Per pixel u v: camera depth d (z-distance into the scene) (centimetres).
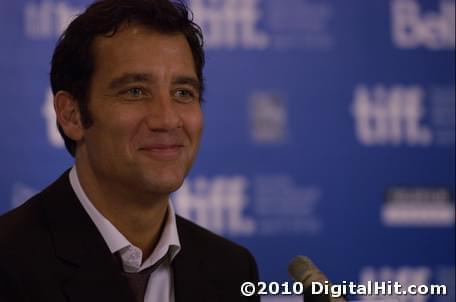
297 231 838
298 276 381
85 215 420
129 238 425
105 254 412
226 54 830
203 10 828
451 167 854
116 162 402
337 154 843
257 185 835
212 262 468
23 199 807
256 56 834
